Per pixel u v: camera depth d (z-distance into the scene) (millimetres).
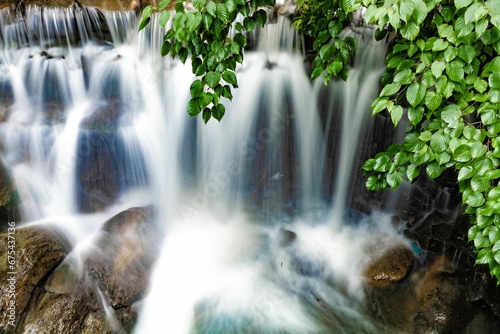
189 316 3461
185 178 4914
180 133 4723
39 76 4836
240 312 3543
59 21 4730
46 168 4492
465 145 2143
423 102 2258
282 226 4648
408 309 3455
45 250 3512
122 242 3768
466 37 2043
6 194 4238
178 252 4113
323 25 2732
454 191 3785
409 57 2316
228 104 4527
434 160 2416
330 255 4148
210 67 2387
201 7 2141
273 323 3449
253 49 4555
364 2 2064
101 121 4473
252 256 4160
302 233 4527
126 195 4703
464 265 3520
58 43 4836
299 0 4141
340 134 4551
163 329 3322
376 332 3357
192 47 2441
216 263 4039
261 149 4785
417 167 2475
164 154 4762
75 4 4715
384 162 2615
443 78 2129
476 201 2184
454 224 3691
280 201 4941
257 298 3695
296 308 3613
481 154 2096
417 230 4098
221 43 2357
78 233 4031
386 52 3941
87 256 3543
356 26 4074
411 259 3910
